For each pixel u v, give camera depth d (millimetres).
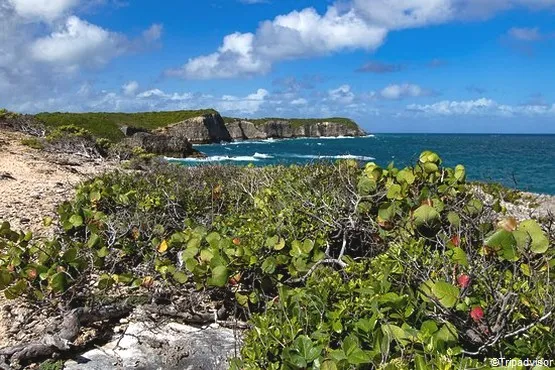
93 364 3355
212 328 3891
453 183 4699
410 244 3498
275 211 5402
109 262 4980
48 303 4027
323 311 2793
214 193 6891
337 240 4742
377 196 4680
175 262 5031
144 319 3988
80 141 19219
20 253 4500
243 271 4148
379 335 2359
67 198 7953
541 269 2887
